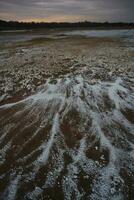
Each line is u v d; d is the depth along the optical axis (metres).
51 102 13.66
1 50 31.89
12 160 9.23
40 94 14.76
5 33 73.25
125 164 8.91
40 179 8.24
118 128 11.20
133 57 24.03
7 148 9.95
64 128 11.23
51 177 8.32
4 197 7.56
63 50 30.28
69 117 12.12
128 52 27.19
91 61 22.45
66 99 13.94
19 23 127.44
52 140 10.34
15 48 33.66
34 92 15.10
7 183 8.11
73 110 12.73
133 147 9.87
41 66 21.05
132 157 9.28
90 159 9.18
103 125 11.42
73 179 8.22
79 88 15.39
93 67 20.14
